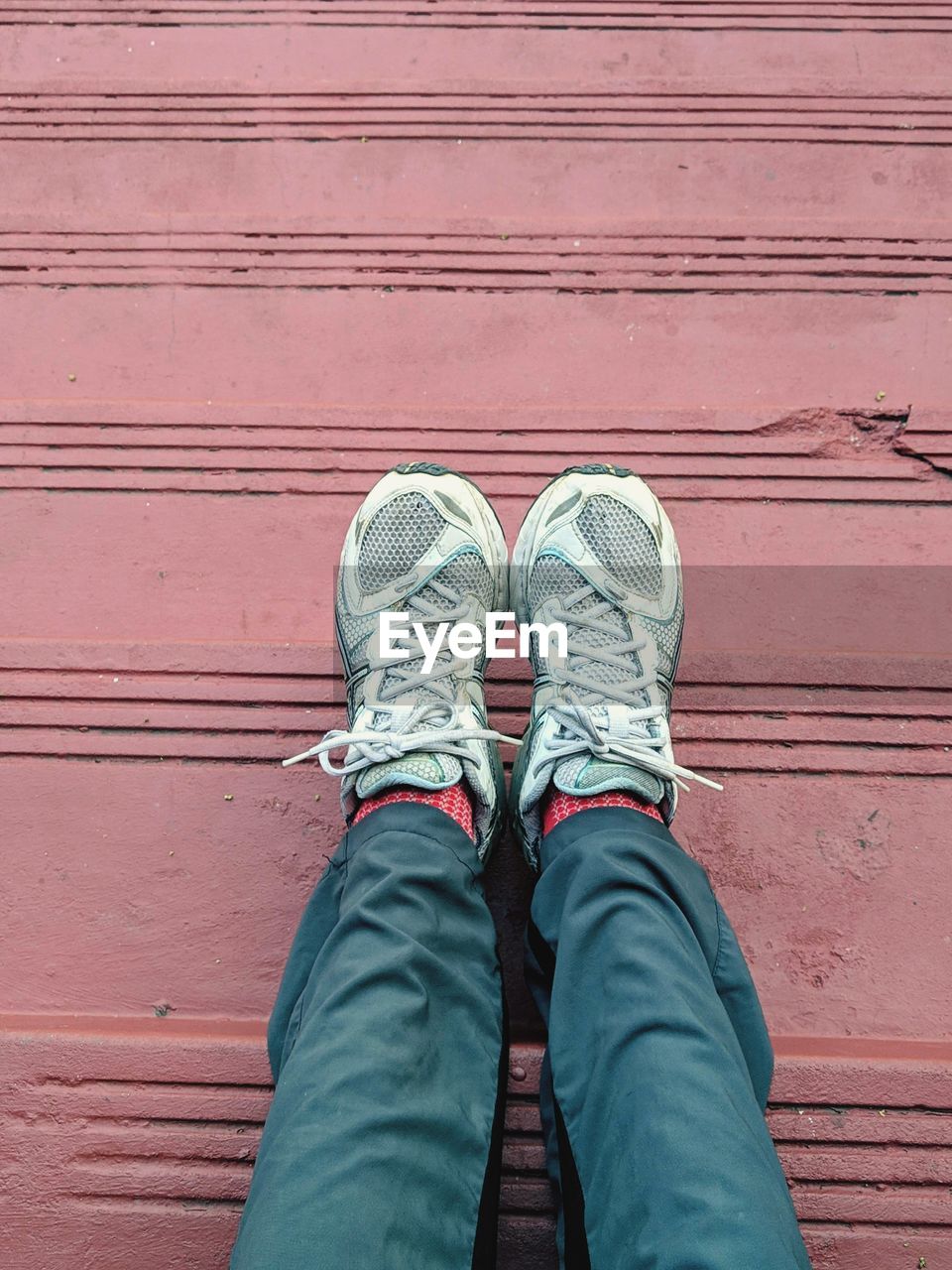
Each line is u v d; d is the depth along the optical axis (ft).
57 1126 3.03
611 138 4.03
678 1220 1.98
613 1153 2.18
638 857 2.62
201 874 3.31
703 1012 2.32
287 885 3.30
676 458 3.69
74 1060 3.08
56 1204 2.98
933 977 3.22
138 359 3.82
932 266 3.88
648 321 3.83
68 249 3.92
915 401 3.76
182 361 3.81
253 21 4.20
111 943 3.25
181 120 4.07
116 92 4.09
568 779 2.88
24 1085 3.06
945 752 3.42
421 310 3.84
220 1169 3.00
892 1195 2.98
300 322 3.84
